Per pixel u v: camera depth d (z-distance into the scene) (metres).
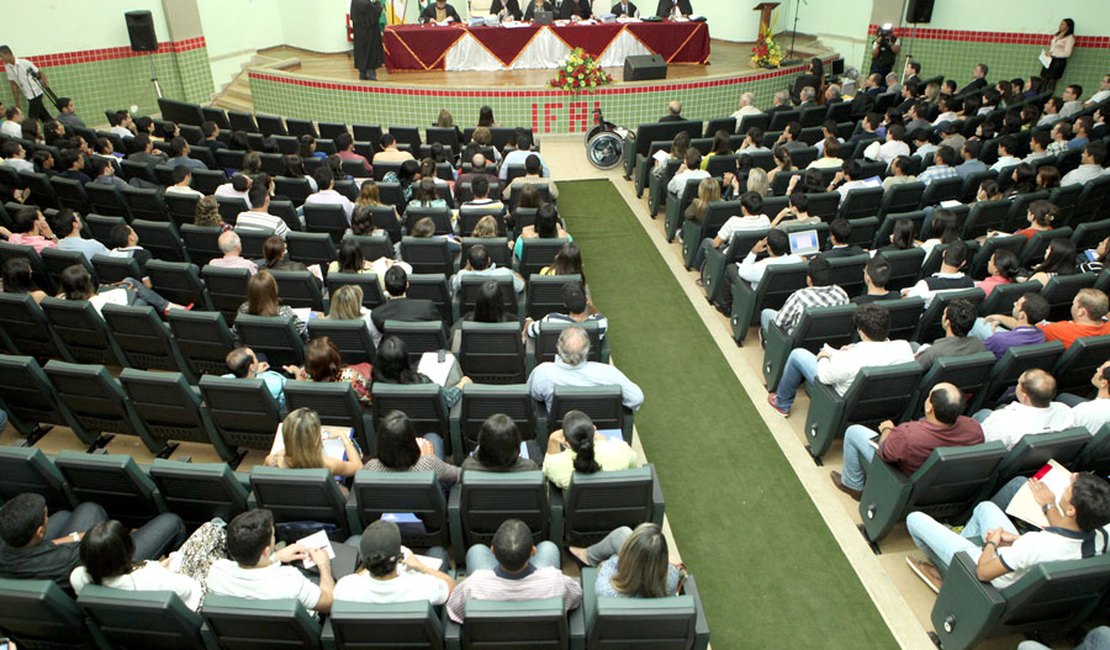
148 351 5.55
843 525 4.79
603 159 11.66
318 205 7.44
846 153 9.82
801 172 8.68
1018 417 4.32
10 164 9.23
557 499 4.09
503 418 3.69
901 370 4.64
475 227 6.92
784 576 4.42
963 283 5.84
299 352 5.34
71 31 13.59
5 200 8.84
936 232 6.74
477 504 3.71
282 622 2.94
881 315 4.86
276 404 4.63
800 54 16.80
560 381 4.62
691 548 4.63
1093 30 14.11
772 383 5.96
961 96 12.15
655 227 9.45
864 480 4.91
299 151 9.66
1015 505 3.80
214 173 8.69
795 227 6.93
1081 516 3.29
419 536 3.88
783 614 4.18
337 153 9.64
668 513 4.91
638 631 2.97
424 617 2.88
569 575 4.29
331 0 15.66
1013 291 5.60
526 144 9.40
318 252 6.87
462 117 13.50
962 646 3.70
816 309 5.40
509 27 14.30
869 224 7.22
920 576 4.38
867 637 4.04
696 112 14.05
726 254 7.01
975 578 3.58
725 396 6.12
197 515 4.02
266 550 3.18
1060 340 5.18
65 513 4.00
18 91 12.99
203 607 2.93
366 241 6.57
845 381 4.94
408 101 13.51
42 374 4.94
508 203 8.41
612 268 8.34
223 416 4.67
